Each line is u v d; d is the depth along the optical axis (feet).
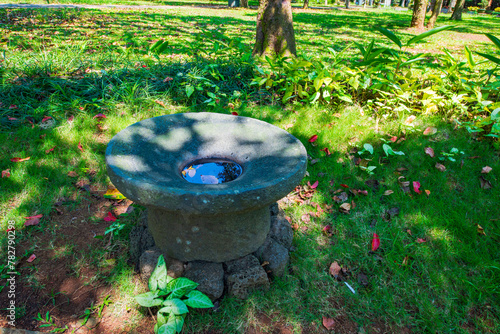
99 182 9.84
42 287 6.81
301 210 9.19
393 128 12.39
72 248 7.72
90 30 29.19
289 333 6.29
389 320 6.62
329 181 10.09
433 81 14.58
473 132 11.99
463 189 9.98
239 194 5.11
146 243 7.48
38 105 12.73
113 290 6.82
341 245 8.12
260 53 20.25
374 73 14.17
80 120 12.24
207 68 15.58
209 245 6.63
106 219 7.94
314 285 7.20
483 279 7.32
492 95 13.48
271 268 7.16
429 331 6.43
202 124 8.16
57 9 42.65
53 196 9.05
